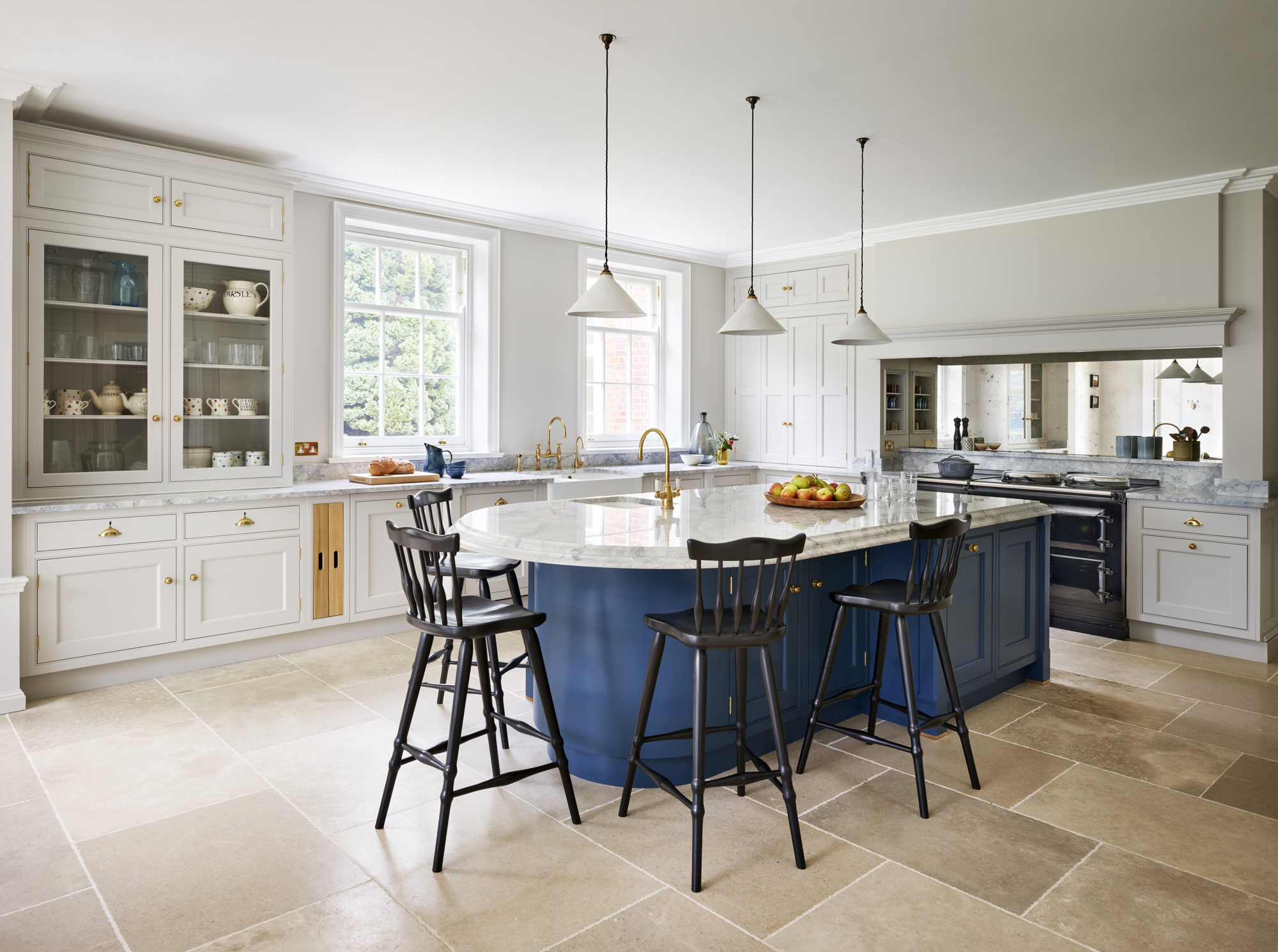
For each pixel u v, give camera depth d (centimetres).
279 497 422
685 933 199
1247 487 453
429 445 514
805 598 312
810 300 660
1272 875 227
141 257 390
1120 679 402
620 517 317
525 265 585
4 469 338
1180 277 468
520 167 455
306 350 484
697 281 702
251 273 425
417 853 235
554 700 294
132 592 381
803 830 251
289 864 229
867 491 389
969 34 295
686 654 278
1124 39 298
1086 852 238
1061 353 543
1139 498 468
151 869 226
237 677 394
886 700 330
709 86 343
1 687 340
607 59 317
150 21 288
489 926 201
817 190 497
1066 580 498
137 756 301
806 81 337
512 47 309
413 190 502
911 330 576
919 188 488
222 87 346
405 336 542
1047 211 517
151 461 395
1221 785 284
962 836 247
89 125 389
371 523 460
